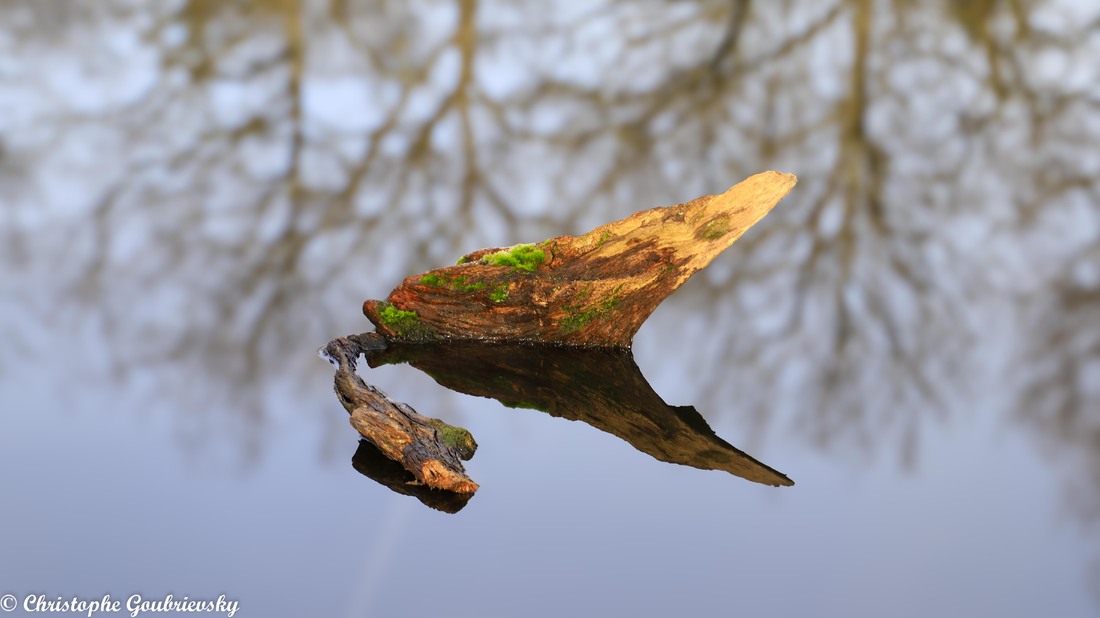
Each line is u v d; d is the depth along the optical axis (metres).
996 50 8.66
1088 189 6.60
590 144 7.13
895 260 5.65
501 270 4.24
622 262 4.24
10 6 8.08
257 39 8.16
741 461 3.51
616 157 6.97
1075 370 4.35
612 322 4.36
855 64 8.41
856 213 6.25
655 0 9.20
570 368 4.23
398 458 3.29
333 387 3.88
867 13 9.18
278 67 7.79
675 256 4.25
